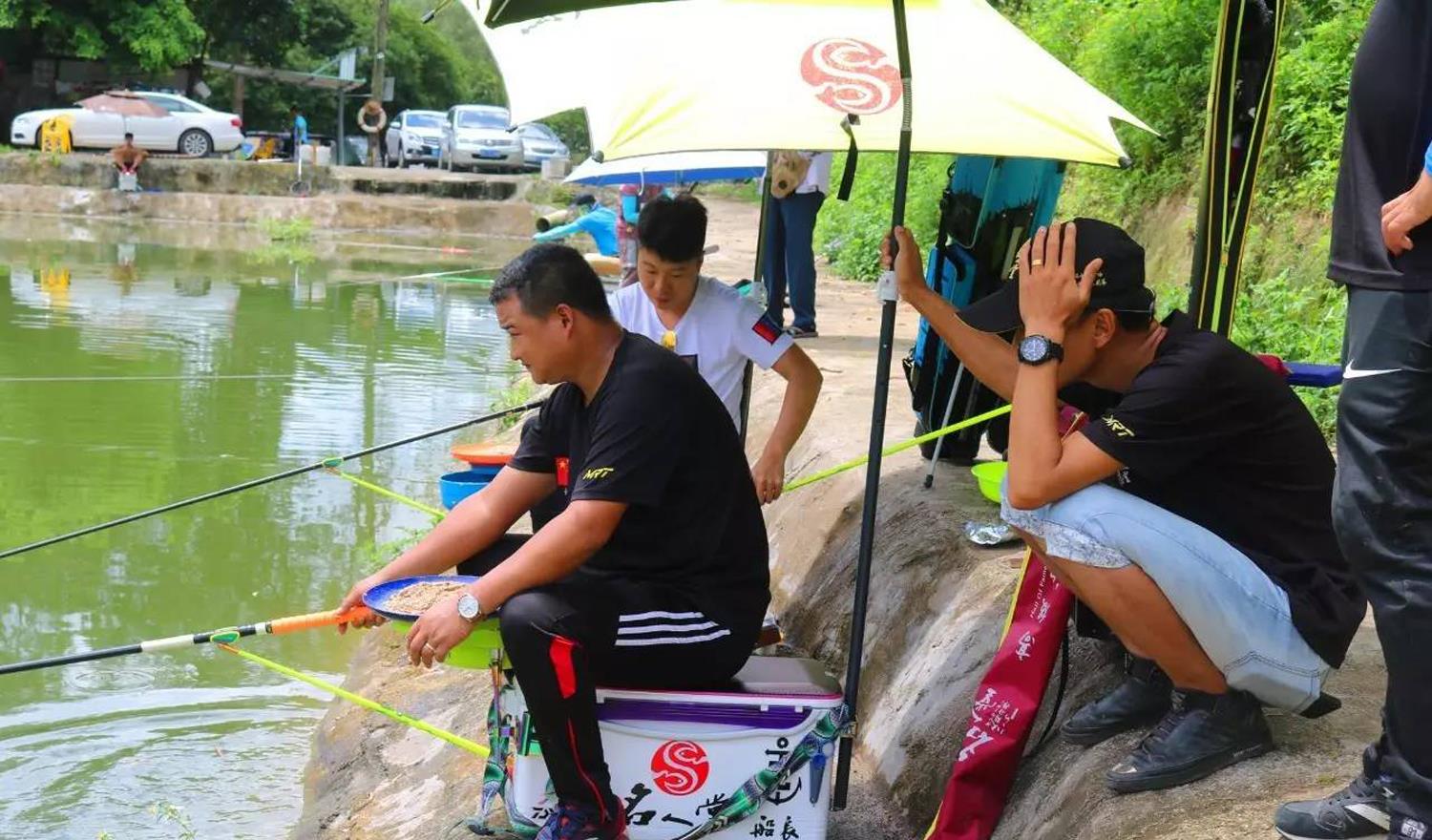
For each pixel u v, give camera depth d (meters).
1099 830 2.68
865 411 6.30
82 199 22.95
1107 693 3.15
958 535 4.26
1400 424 2.30
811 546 5.10
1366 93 2.39
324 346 11.67
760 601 3.24
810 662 3.42
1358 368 2.35
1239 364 2.74
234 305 13.63
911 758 3.55
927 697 3.67
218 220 22.86
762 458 4.06
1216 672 2.68
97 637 5.82
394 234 22.22
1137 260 2.78
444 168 28.20
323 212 22.64
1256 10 3.53
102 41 29.03
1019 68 3.43
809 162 8.37
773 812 3.15
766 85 3.36
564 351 3.12
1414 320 2.27
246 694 5.36
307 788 4.61
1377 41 2.39
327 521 7.30
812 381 4.11
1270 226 7.43
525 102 3.94
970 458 5.14
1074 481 2.66
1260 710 2.73
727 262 13.75
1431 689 2.28
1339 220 2.42
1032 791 3.04
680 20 3.57
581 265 3.14
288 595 6.33
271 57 37.72
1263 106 3.58
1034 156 3.30
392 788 4.32
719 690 3.16
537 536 3.05
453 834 3.81
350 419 9.21
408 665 5.26
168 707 5.21
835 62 3.39
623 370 3.10
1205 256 3.65
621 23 3.72
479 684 4.82
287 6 37.25
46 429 8.69
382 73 32.50
